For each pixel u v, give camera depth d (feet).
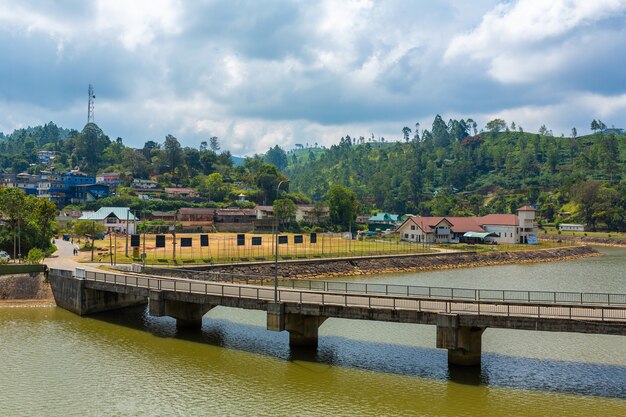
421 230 541.34
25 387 125.90
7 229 316.40
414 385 128.47
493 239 558.56
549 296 242.99
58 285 217.97
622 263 442.50
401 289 260.01
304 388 126.41
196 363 143.95
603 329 128.98
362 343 164.14
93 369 138.72
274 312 152.87
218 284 182.91
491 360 148.15
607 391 124.98
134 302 221.05
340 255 380.99
